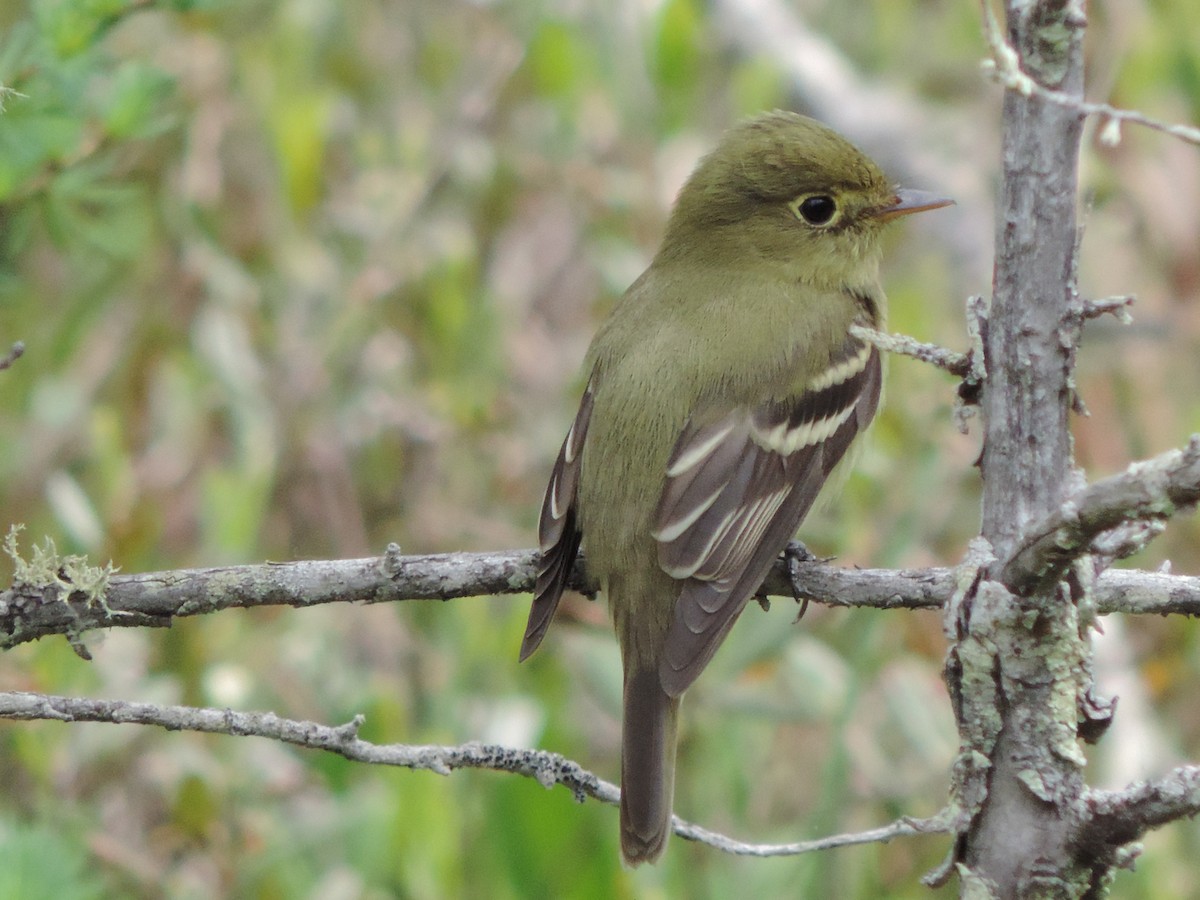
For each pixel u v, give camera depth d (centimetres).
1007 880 658
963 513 1208
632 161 1336
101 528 1162
